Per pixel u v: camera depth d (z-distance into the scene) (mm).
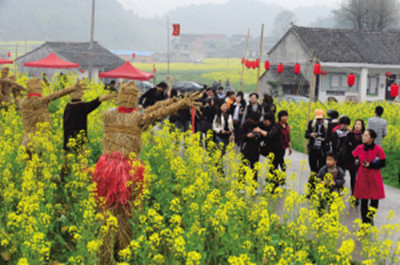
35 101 8781
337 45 39094
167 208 7523
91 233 5855
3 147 8531
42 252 5277
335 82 38062
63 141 9445
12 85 12766
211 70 81125
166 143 9633
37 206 6078
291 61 38500
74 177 7957
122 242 6152
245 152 9922
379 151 8117
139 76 25453
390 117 19859
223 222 6074
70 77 16047
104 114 6305
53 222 6824
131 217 6633
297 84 38562
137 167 6230
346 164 9695
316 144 9859
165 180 8055
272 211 7309
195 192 7871
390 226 6191
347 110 21312
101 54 51375
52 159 8141
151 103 13336
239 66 91500
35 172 7762
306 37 39562
